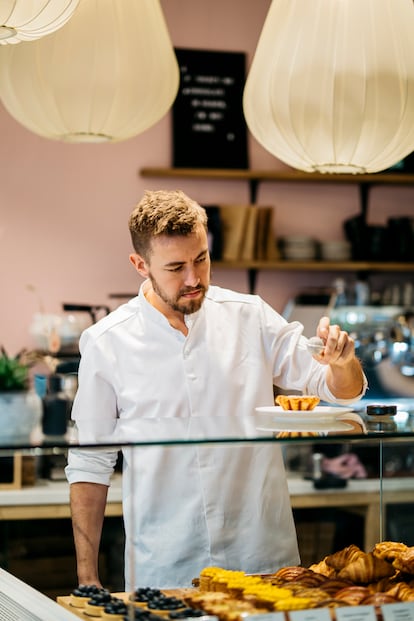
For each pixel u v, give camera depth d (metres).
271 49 2.29
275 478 1.98
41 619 1.62
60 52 2.40
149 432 1.69
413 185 5.02
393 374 4.55
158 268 2.10
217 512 1.84
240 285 4.83
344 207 4.96
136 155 4.70
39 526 1.71
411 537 2.21
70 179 4.63
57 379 1.85
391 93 2.21
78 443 1.57
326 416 1.84
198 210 2.13
